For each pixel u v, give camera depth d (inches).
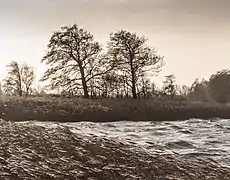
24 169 430.6
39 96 1801.2
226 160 650.2
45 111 1386.6
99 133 853.2
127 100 1743.4
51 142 536.1
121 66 2007.9
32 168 440.1
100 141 594.9
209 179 523.8
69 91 1941.4
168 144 782.5
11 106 1386.6
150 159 555.2
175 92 2090.3
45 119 1346.0
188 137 931.3
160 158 573.6
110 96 1958.7
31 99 1533.0
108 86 1958.7
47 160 475.2
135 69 2017.7
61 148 522.0
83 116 1417.3
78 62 2001.7
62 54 2003.0
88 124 1170.0
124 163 518.3
